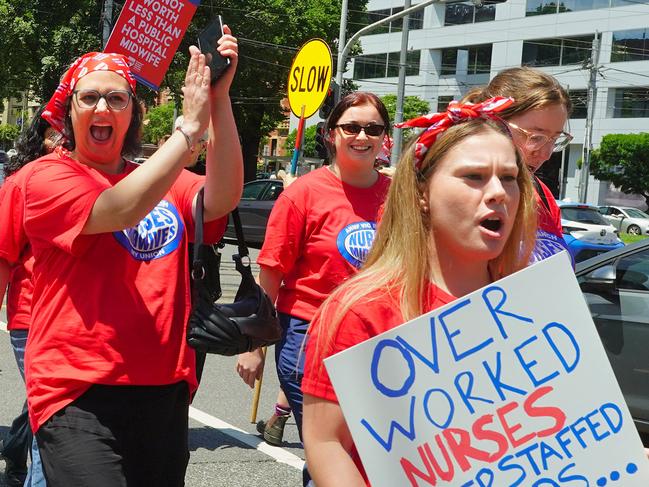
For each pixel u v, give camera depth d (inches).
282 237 137.6
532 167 108.6
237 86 1243.8
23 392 229.5
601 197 1823.3
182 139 92.0
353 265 136.3
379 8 2135.8
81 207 93.1
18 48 1078.4
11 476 158.9
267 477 177.6
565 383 63.5
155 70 142.7
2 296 122.0
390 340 62.5
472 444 62.5
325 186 140.1
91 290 95.9
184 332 100.0
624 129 1777.8
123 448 95.3
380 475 61.6
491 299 63.7
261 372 150.2
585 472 62.9
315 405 65.7
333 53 1416.1
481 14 1950.1
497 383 63.1
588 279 187.5
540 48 1879.9
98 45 1024.9
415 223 67.9
